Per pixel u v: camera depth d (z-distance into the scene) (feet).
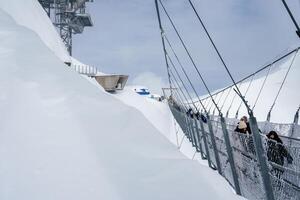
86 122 15.47
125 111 18.31
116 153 13.61
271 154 19.35
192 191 11.77
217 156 32.65
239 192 25.35
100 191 11.09
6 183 10.85
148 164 13.21
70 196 10.70
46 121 14.80
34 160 12.14
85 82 21.77
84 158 12.76
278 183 18.16
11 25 28.30
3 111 14.66
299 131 29.04
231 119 60.13
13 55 21.24
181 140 79.25
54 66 21.80
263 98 160.86
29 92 16.99
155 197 11.12
